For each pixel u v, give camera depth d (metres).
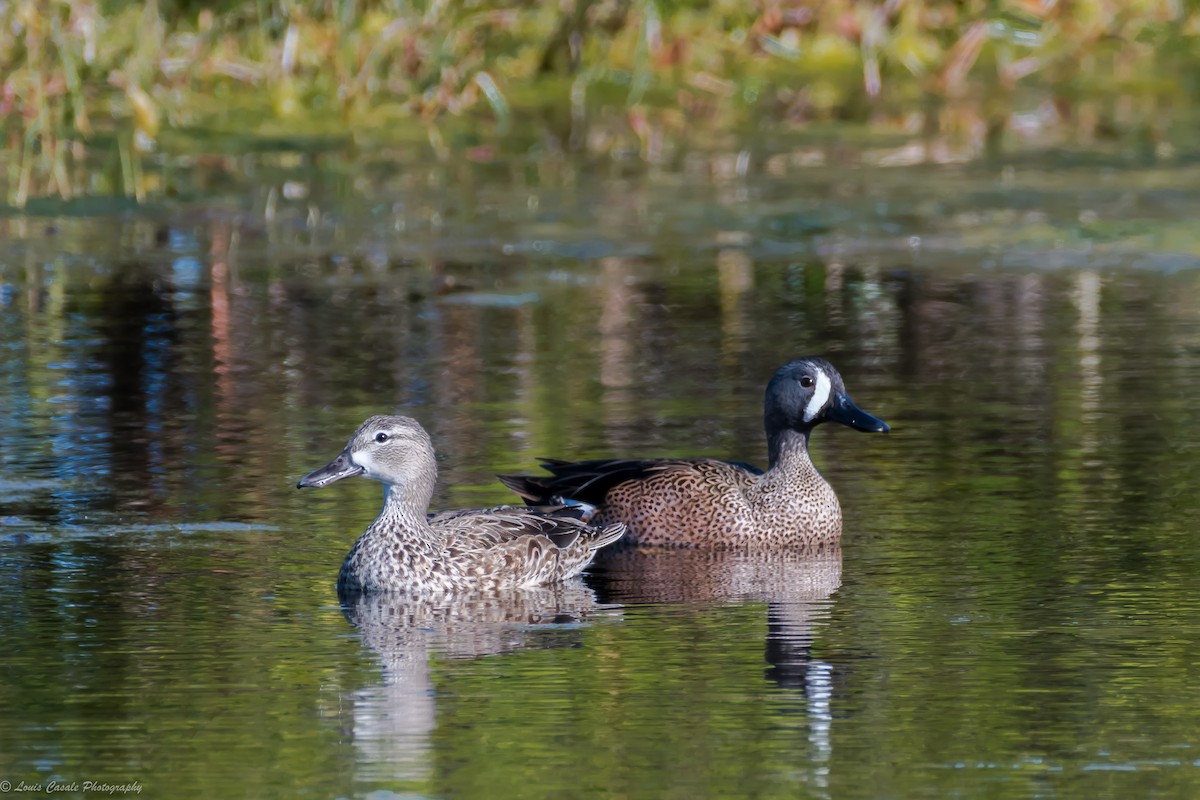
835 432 15.73
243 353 17.86
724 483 13.35
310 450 14.78
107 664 10.21
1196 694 9.67
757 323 19.08
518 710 9.50
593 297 20.09
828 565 12.34
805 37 31.72
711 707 9.54
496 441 15.06
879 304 19.83
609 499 13.52
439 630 11.03
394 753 8.90
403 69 28.30
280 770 8.70
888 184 25.56
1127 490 13.74
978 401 16.28
